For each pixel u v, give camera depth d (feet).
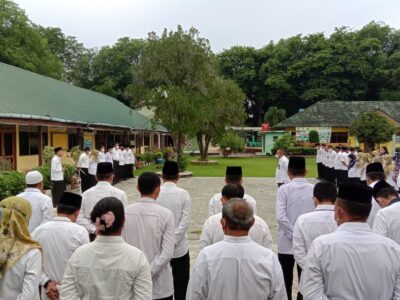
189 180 71.67
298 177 17.22
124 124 100.68
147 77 89.35
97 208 9.49
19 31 120.67
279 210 16.89
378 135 115.85
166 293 13.76
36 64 124.57
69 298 9.34
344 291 9.16
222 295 9.41
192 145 177.78
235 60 233.55
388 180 39.91
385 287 9.14
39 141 61.77
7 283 9.44
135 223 13.21
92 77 210.38
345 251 9.25
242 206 9.69
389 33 230.68
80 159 55.47
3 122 48.96
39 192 18.25
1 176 41.55
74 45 200.85
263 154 164.04
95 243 9.49
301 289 10.13
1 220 9.76
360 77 213.87
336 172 64.39
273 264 9.55
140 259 9.53
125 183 67.41
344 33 228.22
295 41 229.25
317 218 13.16
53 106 71.15
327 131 157.38
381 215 13.28
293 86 221.87
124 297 9.30
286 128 166.09
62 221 13.17
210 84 90.33
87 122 73.61
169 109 81.87
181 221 16.81
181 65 87.76
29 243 9.89
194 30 89.81
